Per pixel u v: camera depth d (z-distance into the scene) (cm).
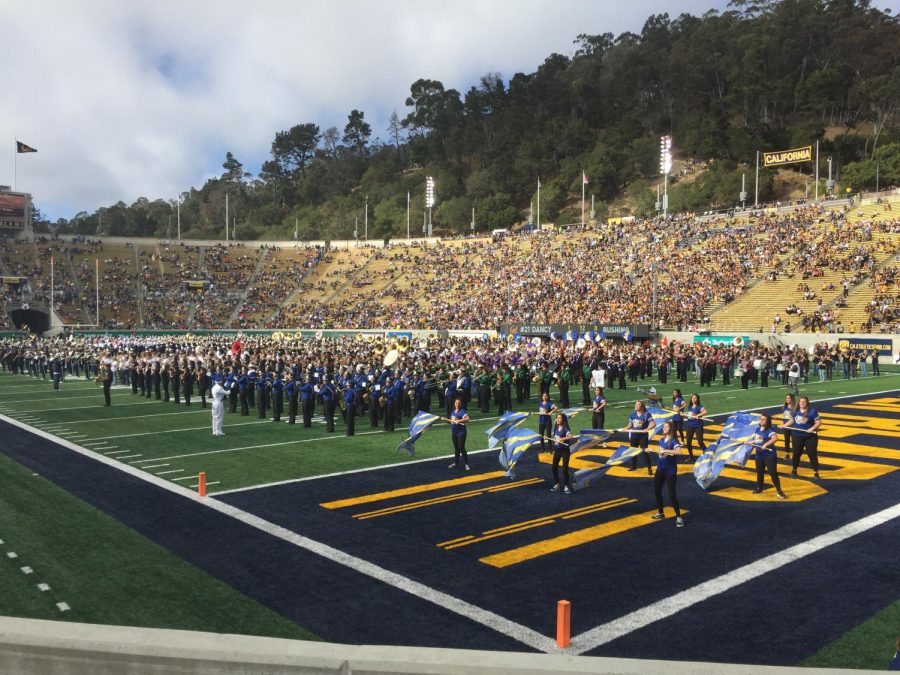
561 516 1240
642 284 6366
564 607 720
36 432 2223
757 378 3778
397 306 7756
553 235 8294
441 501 1346
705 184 10319
